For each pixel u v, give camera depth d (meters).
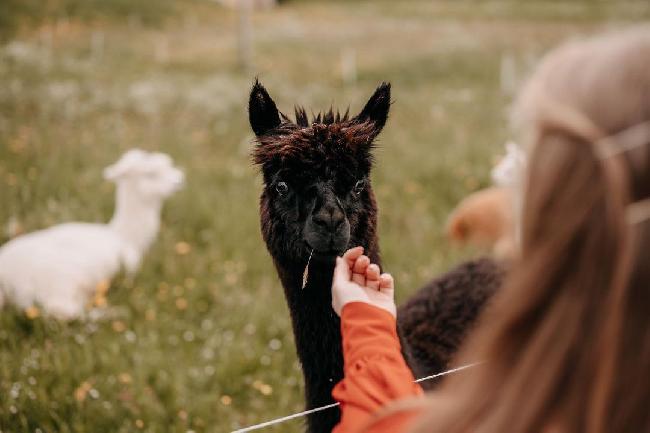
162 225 7.12
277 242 2.89
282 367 4.78
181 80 15.03
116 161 9.10
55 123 10.89
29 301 5.36
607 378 0.97
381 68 18.02
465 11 29.84
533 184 1.04
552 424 1.02
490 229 5.54
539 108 1.04
